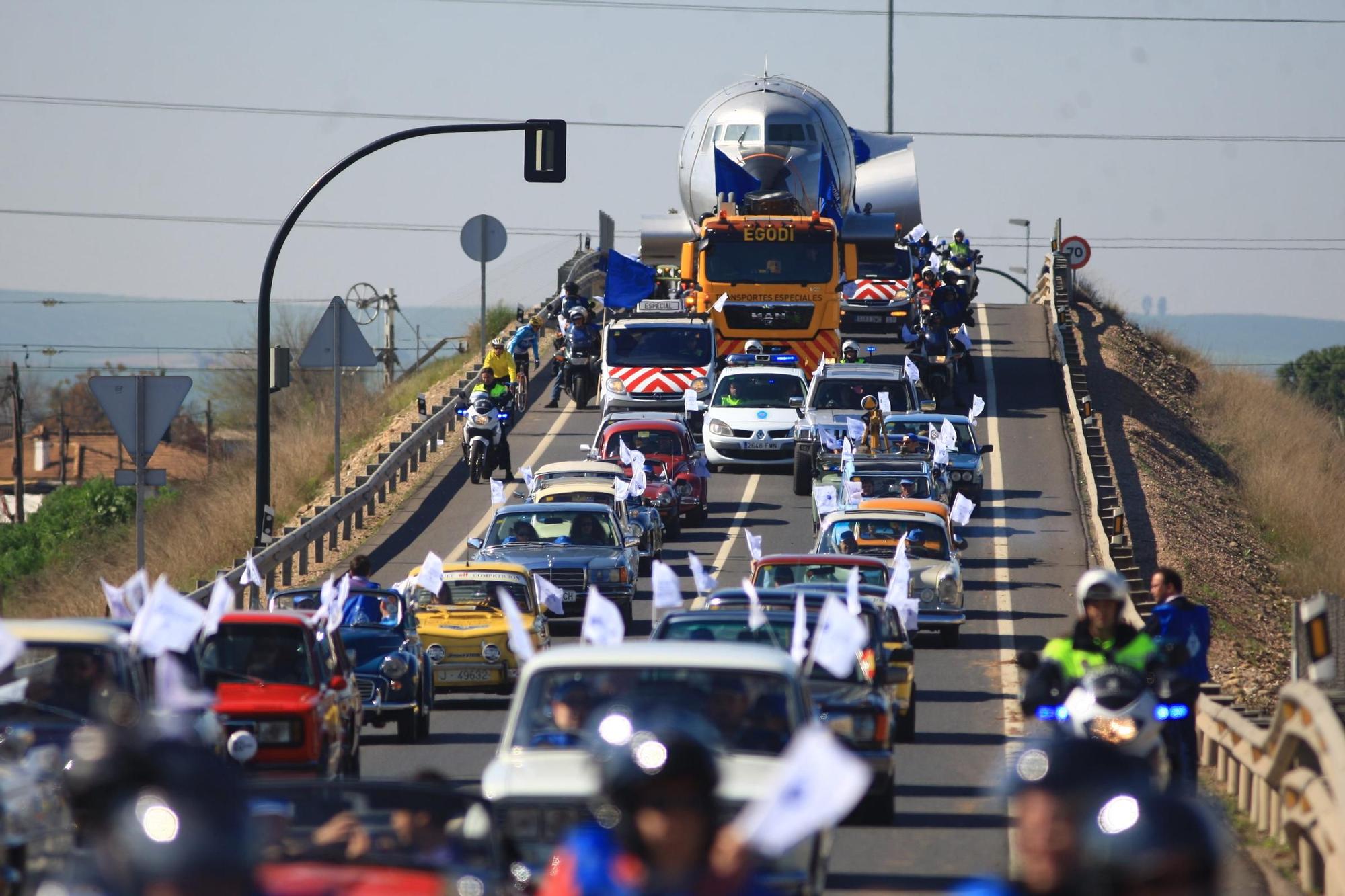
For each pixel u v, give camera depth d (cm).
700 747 1662
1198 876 1568
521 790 3441
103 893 2344
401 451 13988
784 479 14300
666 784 1639
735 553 11344
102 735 1823
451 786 3145
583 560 9044
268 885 2739
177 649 4009
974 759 5984
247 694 4803
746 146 16738
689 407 14288
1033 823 1666
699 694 3659
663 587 4391
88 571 12375
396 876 2856
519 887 3412
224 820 1761
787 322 15450
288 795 3012
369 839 2944
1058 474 14250
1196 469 16738
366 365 10425
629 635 8856
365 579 6931
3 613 10719
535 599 7700
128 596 4753
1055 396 17612
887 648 6006
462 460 15188
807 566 7238
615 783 1659
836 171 17038
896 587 5491
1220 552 13475
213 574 10100
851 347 15450
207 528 12756
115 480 6938
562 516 9575
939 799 5300
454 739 6425
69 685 4094
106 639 4194
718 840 1659
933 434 11969
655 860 1650
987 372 18912
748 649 3838
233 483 15125
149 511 16288
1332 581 13512
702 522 12444
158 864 1712
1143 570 12200
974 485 12638
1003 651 8606
